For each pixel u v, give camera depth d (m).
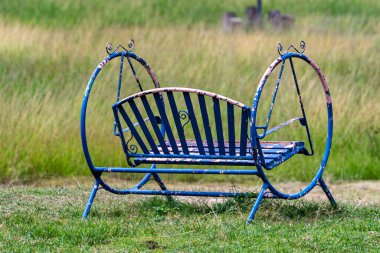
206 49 29.52
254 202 14.47
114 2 51.22
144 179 15.79
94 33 35.06
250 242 12.10
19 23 39.72
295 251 11.67
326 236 12.31
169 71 26.16
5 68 27.72
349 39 33.16
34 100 21.86
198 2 53.00
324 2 52.84
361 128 21.55
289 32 36.28
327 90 14.87
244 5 53.97
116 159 20.41
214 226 12.95
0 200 15.48
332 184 19.58
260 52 29.02
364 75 27.14
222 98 13.03
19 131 20.44
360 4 52.00
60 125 20.91
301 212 14.30
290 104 22.14
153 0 52.19
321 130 21.25
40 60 29.19
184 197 17.09
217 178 20.23
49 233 12.66
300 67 26.25
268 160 13.62
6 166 19.86
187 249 11.82
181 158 13.95
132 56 14.91
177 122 13.59
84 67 28.11
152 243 12.17
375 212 14.40
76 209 14.58
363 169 20.25
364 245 11.95
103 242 12.38
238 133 21.69
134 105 13.70
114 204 15.15
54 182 19.30
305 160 20.39
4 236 12.56
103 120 21.45
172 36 33.16
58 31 36.62
